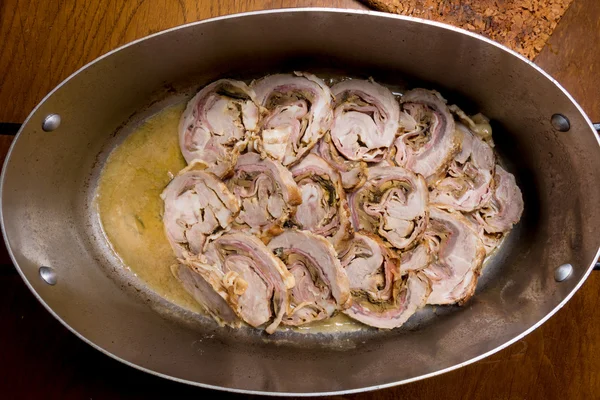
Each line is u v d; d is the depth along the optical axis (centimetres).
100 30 63
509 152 64
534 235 63
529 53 62
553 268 60
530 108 60
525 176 64
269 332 62
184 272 64
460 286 63
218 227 63
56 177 62
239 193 63
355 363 61
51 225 62
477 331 61
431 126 63
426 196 62
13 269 60
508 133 63
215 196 62
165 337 62
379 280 62
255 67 63
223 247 63
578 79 63
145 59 59
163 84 63
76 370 64
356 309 63
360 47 60
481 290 64
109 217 65
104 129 64
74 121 61
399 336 63
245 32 58
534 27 62
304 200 62
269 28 58
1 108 63
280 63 62
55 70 63
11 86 63
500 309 62
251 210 62
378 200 63
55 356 64
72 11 63
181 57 60
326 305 62
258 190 62
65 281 61
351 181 62
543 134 61
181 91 64
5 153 64
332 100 63
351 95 63
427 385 65
